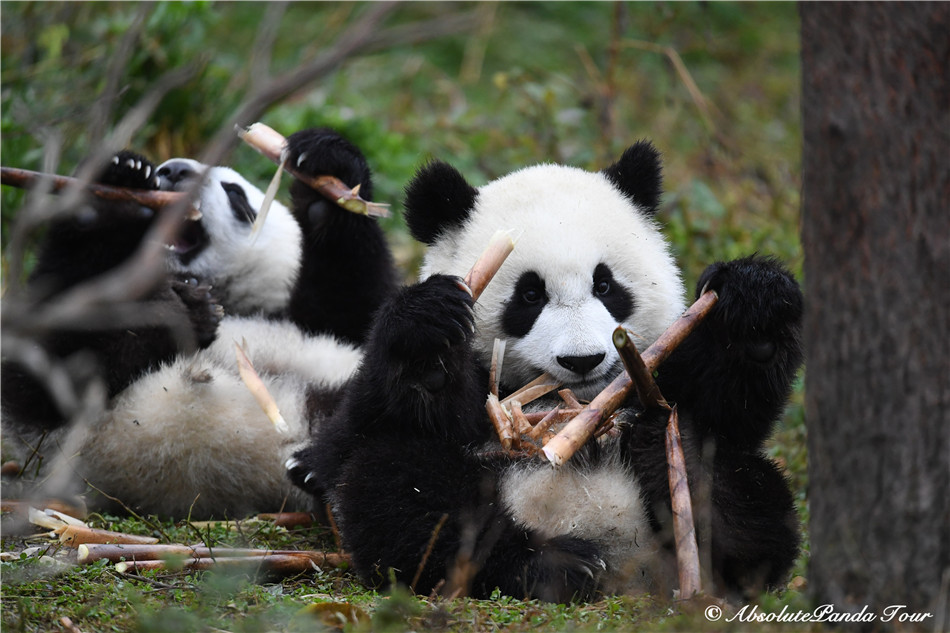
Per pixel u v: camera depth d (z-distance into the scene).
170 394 10.63
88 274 11.09
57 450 10.94
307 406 11.10
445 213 9.82
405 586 8.27
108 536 9.37
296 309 12.53
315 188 11.75
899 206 6.34
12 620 7.04
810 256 6.75
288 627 7.12
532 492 8.47
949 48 6.23
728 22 28.30
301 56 22.16
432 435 8.70
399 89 24.77
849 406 6.62
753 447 9.08
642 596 7.94
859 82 6.34
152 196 11.05
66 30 16.92
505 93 22.36
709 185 20.14
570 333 8.85
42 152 14.24
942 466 6.46
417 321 8.20
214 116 17.25
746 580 8.38
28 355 8.76
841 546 6.75
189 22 17.64
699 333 8.80
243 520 10.83
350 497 8.51
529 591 8.01
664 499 8.38
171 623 6.87
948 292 6.38
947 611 6.50
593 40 26.25
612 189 10.03
